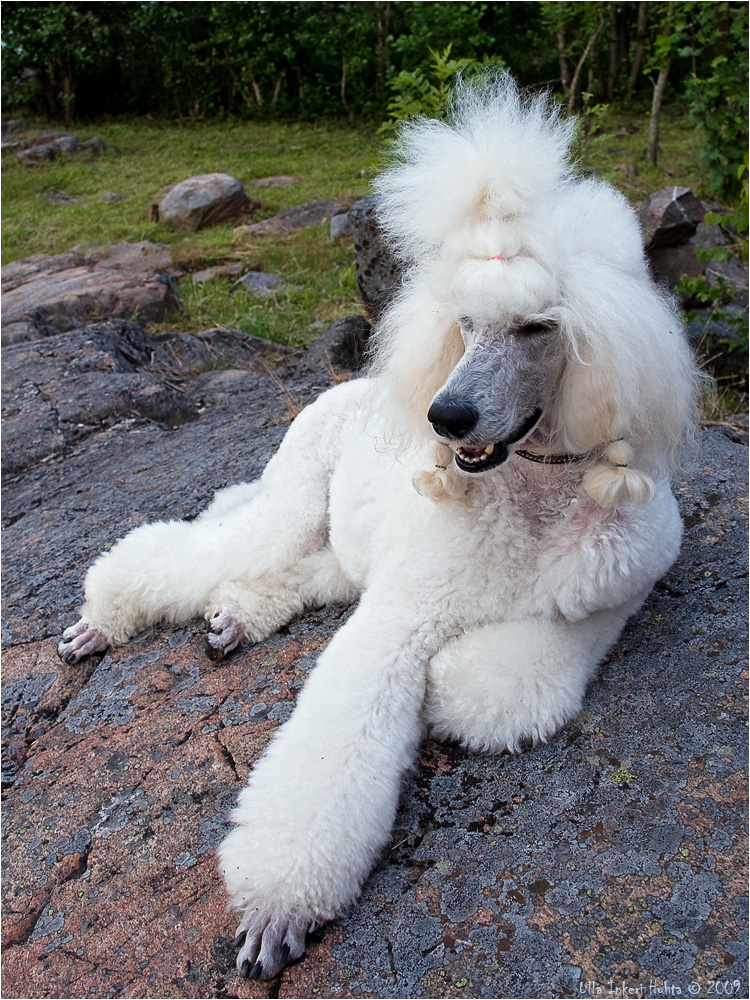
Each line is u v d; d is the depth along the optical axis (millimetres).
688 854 1833
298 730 2127
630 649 2439
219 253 9992
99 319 7902
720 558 2730
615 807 1974
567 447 2109
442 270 2070
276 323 7395
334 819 1914
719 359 5129
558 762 2127
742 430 4137
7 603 3479
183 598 3057
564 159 2148
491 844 1965
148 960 1893
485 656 2186
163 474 4328
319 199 11883
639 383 1978
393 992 1712
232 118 18203
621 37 14703
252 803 2016
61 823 2316
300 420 3219
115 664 2973
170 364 6367
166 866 2111
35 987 1896
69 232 11531
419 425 2256
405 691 2197
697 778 1996
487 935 1769
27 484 4637
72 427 5102
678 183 9125
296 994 1753
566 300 1938
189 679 2789
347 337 5984
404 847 2020
